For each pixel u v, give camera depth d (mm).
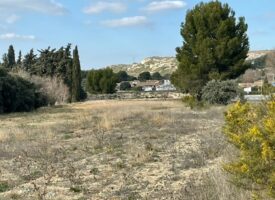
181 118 30125
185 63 47625
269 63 62562
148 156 14734
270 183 5953
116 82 91938
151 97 73250
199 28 47750
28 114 41125
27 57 77062
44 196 9977
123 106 45031
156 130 23562
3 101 43938
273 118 6066
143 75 138000
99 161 14617
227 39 46781
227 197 7992
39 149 17062
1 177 12398
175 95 73688
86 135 22125
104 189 10773
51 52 76375
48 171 12906
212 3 48688
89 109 45000
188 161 13703
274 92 7309
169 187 10695
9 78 45281
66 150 17078
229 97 38688
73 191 10602
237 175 6422
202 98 40438
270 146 5816
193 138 19969
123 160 14633
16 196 10156
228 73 46906
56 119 33812
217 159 13312
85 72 110062
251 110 6887
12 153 16500
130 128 24891
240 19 48156
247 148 6137
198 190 9359
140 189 10672
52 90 57688
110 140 19531
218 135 18953
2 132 22297
